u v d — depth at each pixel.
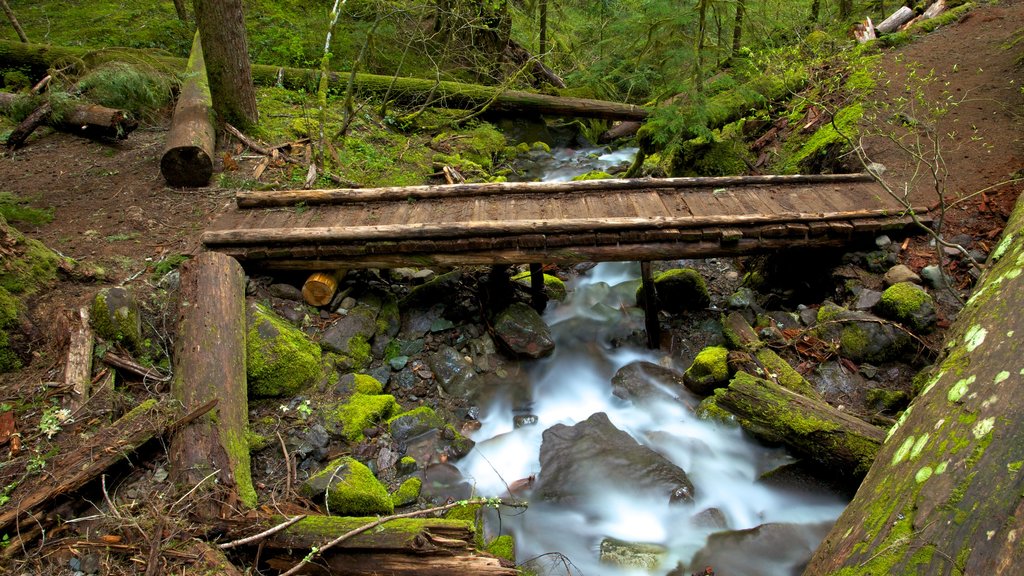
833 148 6.72
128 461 3.49
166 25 11.35
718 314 5.82
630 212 5.45
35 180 6.53
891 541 2.35
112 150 7.34
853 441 3.71
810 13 11.01
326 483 3.62
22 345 4.05
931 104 6.84
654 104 9.46
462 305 5.70
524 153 10.07
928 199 5.49
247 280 5.17
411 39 9.80
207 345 4.16
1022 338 2.88
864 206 5.45
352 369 4.95
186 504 3.21
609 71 9.98
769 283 6.00
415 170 8.04
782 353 4.84
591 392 5.25
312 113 8.94
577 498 4.06
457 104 10.24
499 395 5.09
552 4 12.14
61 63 8.79
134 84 7.92
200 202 6.21
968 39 8.17
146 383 4.11
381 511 3.59
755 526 3.86
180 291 4.62
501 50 11.48
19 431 3.59
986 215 5.24
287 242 5.10
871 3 11.49
